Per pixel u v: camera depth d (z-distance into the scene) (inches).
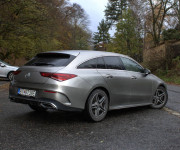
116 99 197.9
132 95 213.2
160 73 869.8
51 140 134.4
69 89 161.0
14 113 205.6
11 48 758.5
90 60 183.3
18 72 183.9
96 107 179.8
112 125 172.2
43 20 703.1
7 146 123.5
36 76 167.5
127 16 1173.7
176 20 1210.6
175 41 976.3
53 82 159.3
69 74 163.5
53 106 157.3
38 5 687.1
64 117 195.6
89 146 125.7
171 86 559.2
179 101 300.8
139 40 1228.5
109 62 199.5
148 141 136.3
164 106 262.4
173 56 887.1
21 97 174.9
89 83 172.1
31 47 810.2
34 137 139.3
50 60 177.9
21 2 626.5
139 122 183.2
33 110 221.1
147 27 1284.4
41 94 162.6
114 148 123.5
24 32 663.8
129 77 209.9
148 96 233.6
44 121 179.6
